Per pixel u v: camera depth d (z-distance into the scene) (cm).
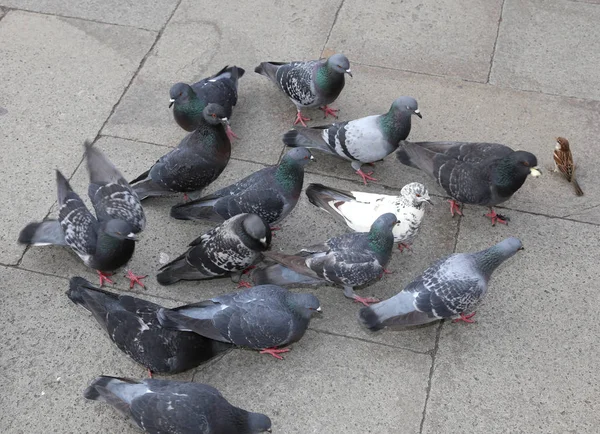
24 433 242
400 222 258
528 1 322
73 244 257
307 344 254
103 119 295
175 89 280
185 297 262
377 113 296
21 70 305
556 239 271
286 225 274
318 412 245
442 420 244
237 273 261
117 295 247
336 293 263
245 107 300
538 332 256
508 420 244
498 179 264
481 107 297
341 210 263
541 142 289
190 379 249
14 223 273
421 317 246
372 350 253
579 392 247
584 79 302
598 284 263
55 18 319
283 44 312
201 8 322
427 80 303
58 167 284
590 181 281
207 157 269
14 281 263
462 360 252
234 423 234
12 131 291
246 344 245
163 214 277
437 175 271
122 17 319
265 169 268
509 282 264
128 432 242
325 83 284
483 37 313
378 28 316
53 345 253
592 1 321
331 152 280
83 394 243
